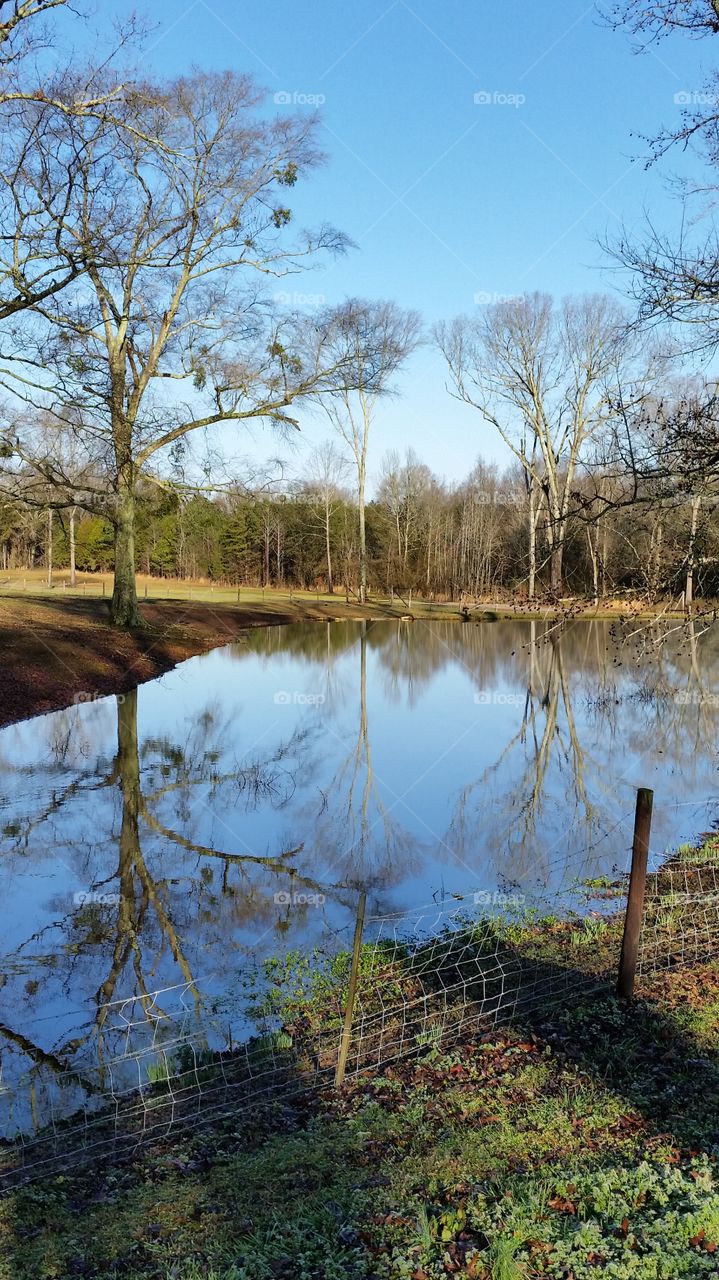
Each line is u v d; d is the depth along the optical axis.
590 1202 4.14
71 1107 5.46
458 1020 6.34
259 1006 6.77
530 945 7.79
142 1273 3.87
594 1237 3.78
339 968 7.41
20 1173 4.75
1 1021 6.61
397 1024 6.33
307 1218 4.20
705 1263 3.54
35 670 21.84
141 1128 5.17
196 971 7.46
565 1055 5.72
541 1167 4.51
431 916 8.68
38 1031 6.45
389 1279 3.68
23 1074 5.86
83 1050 6.18
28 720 19.16
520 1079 5.46
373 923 8.51
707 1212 3.84
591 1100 5.18
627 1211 4.02
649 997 6.50
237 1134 5.04
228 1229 4.17
